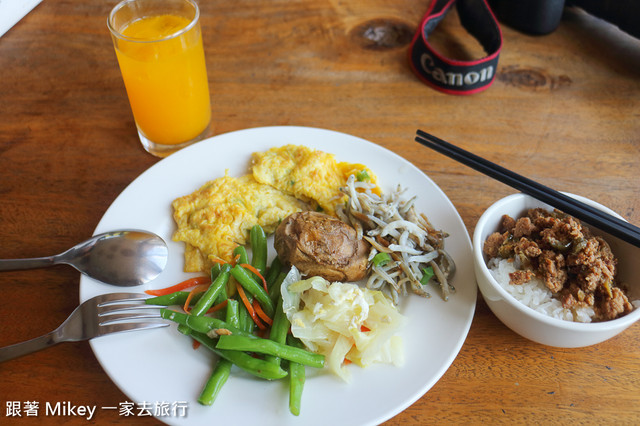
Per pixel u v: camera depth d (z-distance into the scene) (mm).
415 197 362
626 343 322
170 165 392
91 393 297
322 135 415
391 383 285
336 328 303
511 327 314
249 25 558
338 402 276
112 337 297
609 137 454
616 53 532
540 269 308
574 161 434
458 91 489
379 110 475
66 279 345
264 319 318
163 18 408
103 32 543
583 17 572
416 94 491
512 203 342
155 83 383
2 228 376
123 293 318
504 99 487
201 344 303
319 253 322
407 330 312
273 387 284
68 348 312
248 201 379
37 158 427
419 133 381
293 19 566
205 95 425
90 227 380
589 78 506
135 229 359
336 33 552
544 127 461
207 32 547
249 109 473
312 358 290
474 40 542
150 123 413
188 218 368
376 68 517
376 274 337
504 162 431
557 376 307
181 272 346
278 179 392
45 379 300
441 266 340
